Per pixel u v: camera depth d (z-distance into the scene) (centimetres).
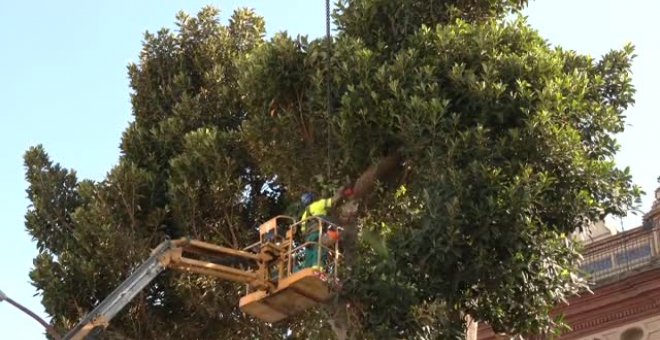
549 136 3750
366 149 4097
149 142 5044
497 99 3856
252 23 5516
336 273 3816
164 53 5369
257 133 4466
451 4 4362
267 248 4016
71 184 5084
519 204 3603
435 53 4066
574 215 3741
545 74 3947
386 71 3972
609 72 4272
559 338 5625
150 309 4844
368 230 4016
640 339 5425
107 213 4747
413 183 4162
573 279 3841
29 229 5009
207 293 4781
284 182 4669
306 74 4300
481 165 3666
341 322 3891
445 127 3809
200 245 4062
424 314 3756
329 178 4269
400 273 3653
